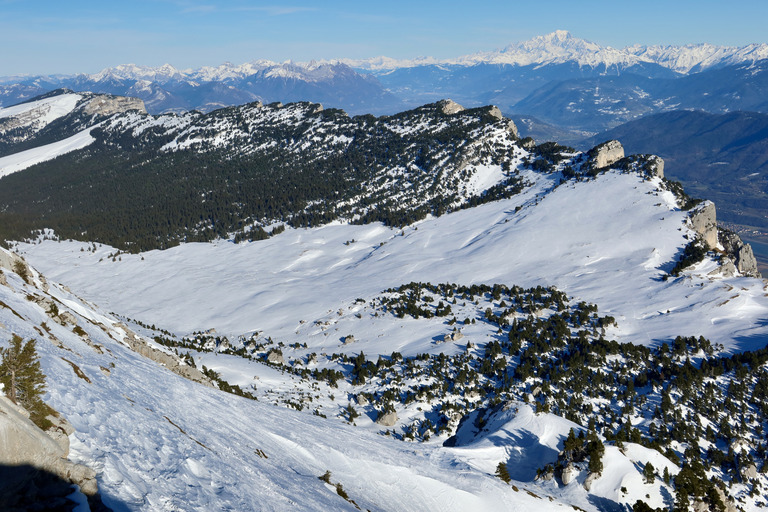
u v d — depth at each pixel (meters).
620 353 192.88
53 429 31.88
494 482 84.94
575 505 88.62
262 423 70.81
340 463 69.81
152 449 38.53
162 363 93.56
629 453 103.94
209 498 35.81
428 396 161.75
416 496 71.69
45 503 26.78
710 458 127.00
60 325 63.53
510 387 167.88
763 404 151.12
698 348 190.75
